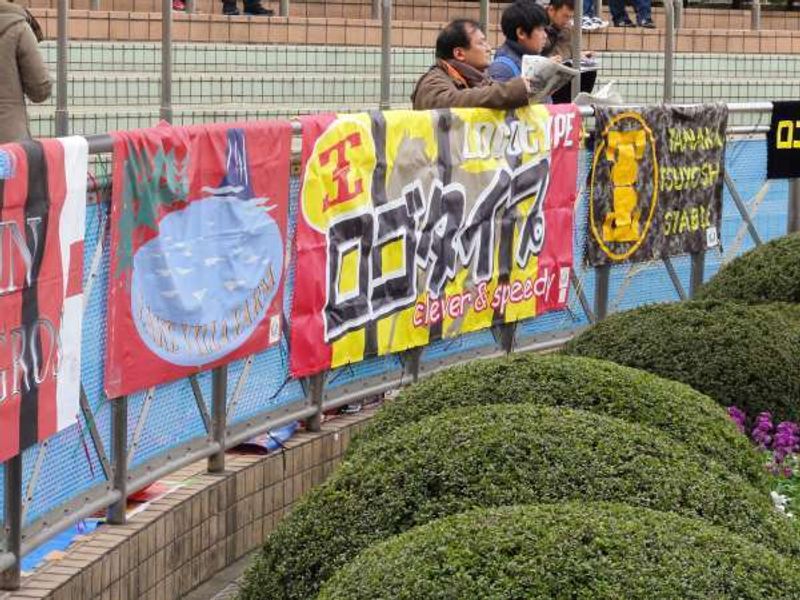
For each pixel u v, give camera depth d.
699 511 4.48
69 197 5.24
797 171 11.31
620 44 14.33
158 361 6.04
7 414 4.94
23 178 4.91
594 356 7.59
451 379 5.76
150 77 10.30
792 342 7.64
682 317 7.62
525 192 8.78
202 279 6.28
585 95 9.65
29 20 8.03
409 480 4.61
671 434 5.45
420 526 4.20
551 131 8.96
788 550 4.50
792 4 19.39
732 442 5.56
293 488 7.17
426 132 7.85
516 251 8.77
